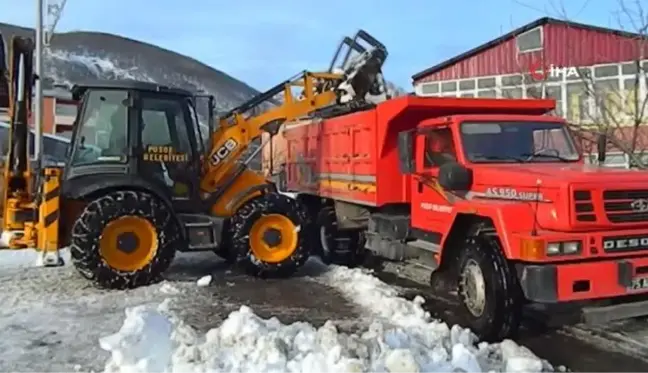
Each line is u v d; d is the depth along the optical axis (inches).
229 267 375.2
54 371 195.0
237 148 354.9
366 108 353.4
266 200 344.5
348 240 391.5
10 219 315.9
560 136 281.7
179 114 337.1
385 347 189.0
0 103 350.0
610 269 214.7
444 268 269.4
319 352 184.2
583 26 732.7
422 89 959.6
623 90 585.6
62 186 318.7
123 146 324.2
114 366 190.1
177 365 183.5
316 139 408.2
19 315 259.6
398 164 312.3
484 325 231.1
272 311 273.3
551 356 213.3
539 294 212.5
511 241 220.5
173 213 322.0
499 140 273.1
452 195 269.1
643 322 252.7
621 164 443.8
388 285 327.3
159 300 289.6
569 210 215.3
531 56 797.2
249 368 176.7
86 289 308.5
